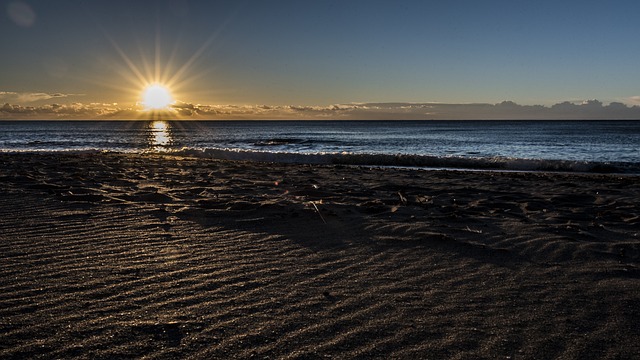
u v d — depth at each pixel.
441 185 9.05
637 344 2.35
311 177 10.23
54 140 44.44
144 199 6.56
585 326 2.56
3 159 14.12
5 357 2.10
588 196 7.46
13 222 4.98
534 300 2.96
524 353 2.24
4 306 2.70
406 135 61.88
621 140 43.22
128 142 40.88
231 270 3.49
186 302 2.82
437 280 3.34
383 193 7.70
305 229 4.88
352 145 36.44
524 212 6.05
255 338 2.35
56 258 3.71
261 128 112.19
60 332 2.37
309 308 2.77
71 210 5.65
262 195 7.20
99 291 2.98
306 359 2.15
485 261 3.83
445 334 2.44
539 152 27.52
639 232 4.86
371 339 2.37
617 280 3.37
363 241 4.43
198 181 8.91
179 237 4.48
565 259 3.90
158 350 2.20
